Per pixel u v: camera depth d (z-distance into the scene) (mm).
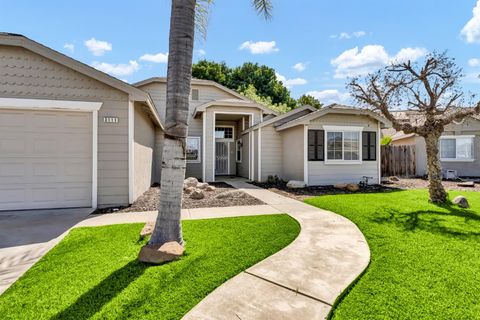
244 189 10867
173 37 3904
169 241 3787
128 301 2543
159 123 11227
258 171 13852
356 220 5527
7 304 2500
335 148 11742
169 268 3244
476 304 2471
